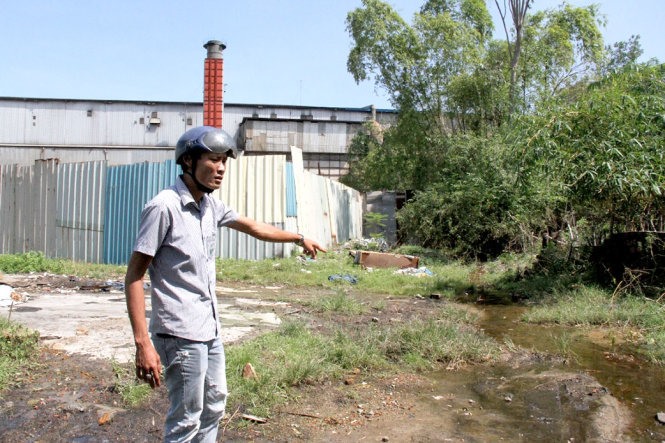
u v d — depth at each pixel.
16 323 5.54
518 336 6.79
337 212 18.70
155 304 2.57
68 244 13.51
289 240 3.13
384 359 5.38
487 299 9.72
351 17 22.61
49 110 31.52
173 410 2.59
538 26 21.31
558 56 20.22
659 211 9.74
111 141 32.25
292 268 11.88
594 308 7.70
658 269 8.34
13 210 14.23
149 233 2.50
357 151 30.31
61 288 9.13
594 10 21.33
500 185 14.68
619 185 8.25
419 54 21.72
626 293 8.21
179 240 2.56
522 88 19.33
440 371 5.26
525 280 10.76
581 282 9.33
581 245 11.16
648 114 8.63
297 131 31.75
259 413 3.92
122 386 4.17
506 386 4.82
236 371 4.48
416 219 17.97
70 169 13.56
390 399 4.44
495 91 19.83
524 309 8.71
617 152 8.33
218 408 2.75
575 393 4.61
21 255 11.87
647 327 6.83
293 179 13.78
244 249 13.11
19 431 3.54
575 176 8.85
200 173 2.63
